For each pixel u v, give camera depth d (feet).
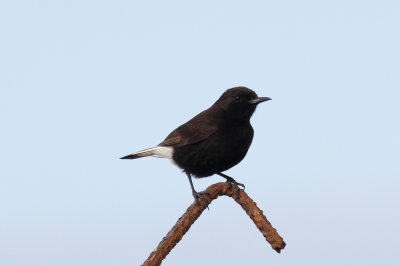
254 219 24.81
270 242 24.62
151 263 21.18
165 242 21.80
